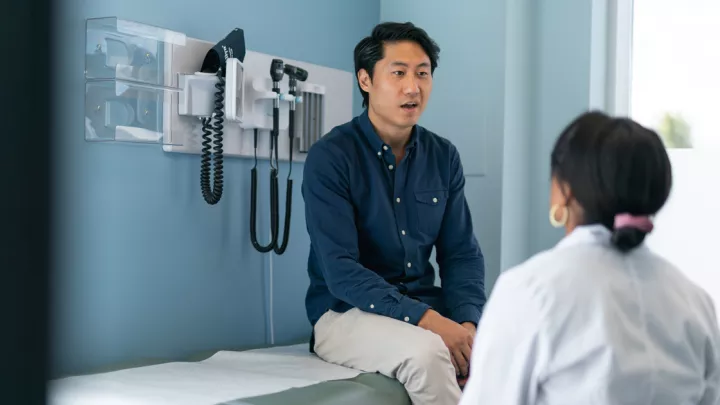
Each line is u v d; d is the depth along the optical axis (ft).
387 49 7.98
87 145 7.23
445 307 8.23
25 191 2.33
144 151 7.81
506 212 10.18
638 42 10.18
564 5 10.02
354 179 8.05
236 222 8.89
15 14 2.26
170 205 8.11
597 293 3.78
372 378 6.97
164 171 8.03
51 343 2.47
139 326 7.80
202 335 8.50
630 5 10.14
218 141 8.29
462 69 10.48
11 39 2.25
